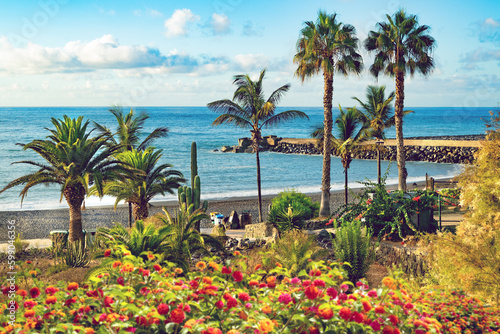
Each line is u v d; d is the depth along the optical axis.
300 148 80.25
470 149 61.84
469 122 171.38
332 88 21.17
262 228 18.48
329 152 21.00
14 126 116.88
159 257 4.49
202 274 3.75
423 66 22.73
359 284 3.86
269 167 61.53
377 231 12.54
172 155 74.00
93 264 12.22
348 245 9.98
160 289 3.42
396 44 22.64
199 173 55.19
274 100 24.08
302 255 9.11
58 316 3.24
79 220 17.11
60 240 16.86
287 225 17.50
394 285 3.54
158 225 15.48
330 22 20.92
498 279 6.36
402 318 3.38
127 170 18.34
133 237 9.67
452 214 15.59
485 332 4.95
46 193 40.41
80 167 17.14
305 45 21.25
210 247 13.54
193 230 11.59
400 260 10.91
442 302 5.48
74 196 16.91
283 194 20.69
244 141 81.88
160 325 2.87
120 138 23.19
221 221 23.92
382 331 3.04
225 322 2.97
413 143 67.75
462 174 8.94
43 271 11.42
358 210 13.18
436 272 7.83
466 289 6.52
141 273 3.71
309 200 20.83
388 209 12.41
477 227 7.89
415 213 12.37
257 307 3.24
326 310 2.82
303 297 3.04
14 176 49.78
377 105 29.83
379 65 23.38
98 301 3.18
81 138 17.69
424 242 9.39
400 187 23.70
